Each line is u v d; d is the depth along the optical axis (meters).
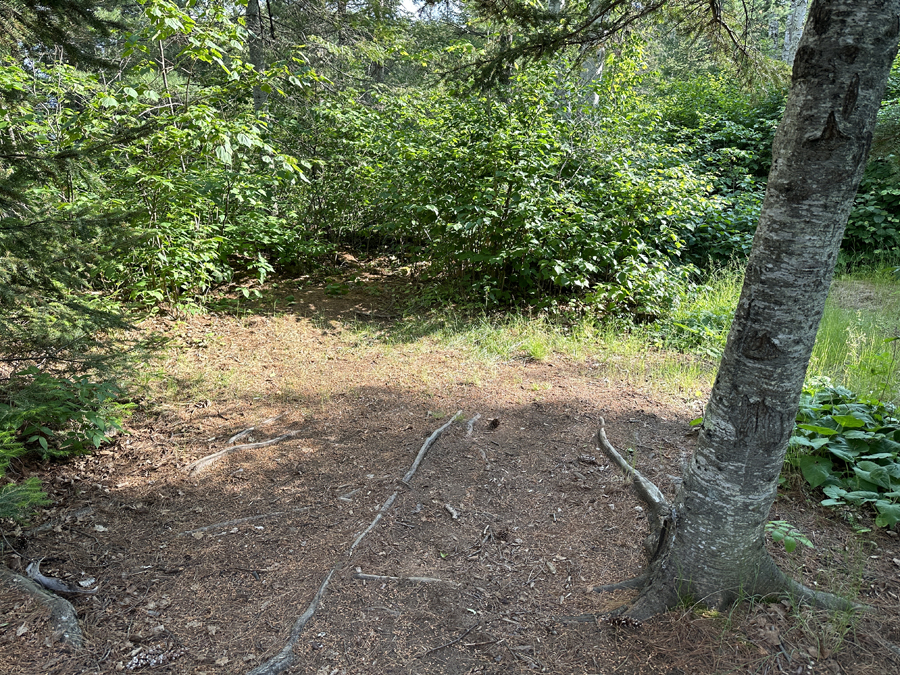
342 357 5.42
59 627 2.19
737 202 8.63
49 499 3.02
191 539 2.87
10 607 2.24
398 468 3.53
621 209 6.68
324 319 6.41
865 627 2.25
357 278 7.88
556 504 3.21
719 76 12.02
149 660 2.13
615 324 6.12
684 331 5.94
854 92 1.78
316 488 3.33
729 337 2.17
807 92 1.85
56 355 3.54
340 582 2.56
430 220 6.83
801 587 2.39
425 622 2.35
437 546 2.84
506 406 4.43
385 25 9.45
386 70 13.66
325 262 8.30
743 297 2.11
